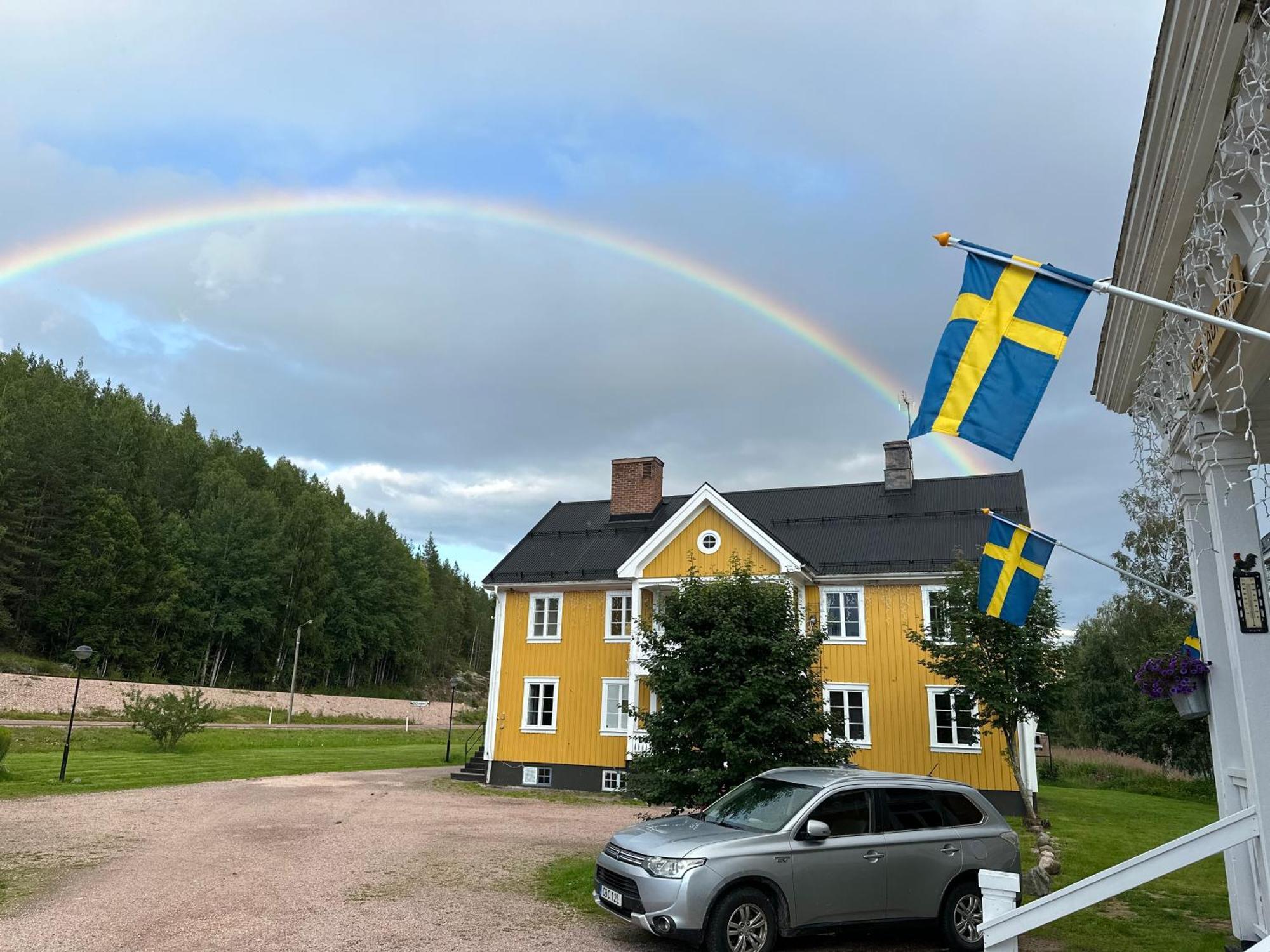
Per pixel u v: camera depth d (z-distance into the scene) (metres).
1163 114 4.99
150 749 32.50
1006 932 6.16
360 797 20.91
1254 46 3.99
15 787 19.08
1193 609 8.87
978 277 5.53
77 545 66.31
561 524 30.94
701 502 24.97
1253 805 5.86
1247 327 4.26
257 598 79.94
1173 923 9.81
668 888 7.61
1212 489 6.34
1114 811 22.34
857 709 23.03
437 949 7.87
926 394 5.46
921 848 8.63
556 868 12.18
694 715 12.51
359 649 91.88
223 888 10.20
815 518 26.69
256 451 113.19
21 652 61.19
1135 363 7.96
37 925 8.32
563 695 26.59
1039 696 17.97
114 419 84.62
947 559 23.27
